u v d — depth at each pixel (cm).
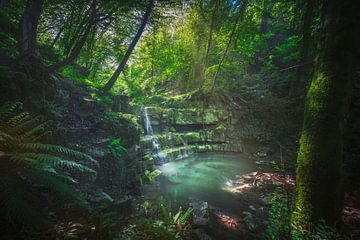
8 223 176
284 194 533
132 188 479
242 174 707
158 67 1225
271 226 372
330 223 344
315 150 358
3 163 207
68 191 219
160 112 866
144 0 539
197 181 635
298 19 970
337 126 348
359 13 334
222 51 1091
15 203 171
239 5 912
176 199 495
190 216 411
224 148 905
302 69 984
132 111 768
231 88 1162
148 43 1092
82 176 349
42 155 221
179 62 1172
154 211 402
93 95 610
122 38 819
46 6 513
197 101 1056
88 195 327
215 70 1097
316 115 364
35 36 433
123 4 479
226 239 370
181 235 334
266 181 636
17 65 354
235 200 532
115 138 484
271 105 1023
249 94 1133
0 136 221
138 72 1212
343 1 343
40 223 190
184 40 1109
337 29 350
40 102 361
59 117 396
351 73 353
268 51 1353
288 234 340
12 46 452
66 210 266
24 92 338
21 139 246
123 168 466
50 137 334
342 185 354
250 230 403
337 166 348
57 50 731
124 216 345
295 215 362
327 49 363
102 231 250
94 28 635
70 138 385
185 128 935
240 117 1016
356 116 673
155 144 737
